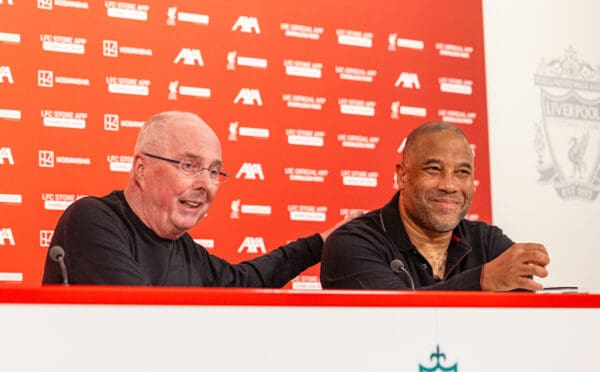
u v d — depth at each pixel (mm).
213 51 5285
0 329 2021
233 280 4082
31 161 4812
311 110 5504
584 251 6188
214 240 5207
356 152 5598
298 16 5531
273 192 5363
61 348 2062
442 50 5902
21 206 4777
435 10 5906
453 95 5898
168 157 3756
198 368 2164
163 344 2143
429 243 4285
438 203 4191
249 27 5395
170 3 5199
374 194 5617
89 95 4957
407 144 4352
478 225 4496
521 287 3227
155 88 5117
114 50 5039
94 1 5016
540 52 6203
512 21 6156
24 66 4840
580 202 6219
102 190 4945
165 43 5168
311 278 5418
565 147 6203
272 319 2246
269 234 5336
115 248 3473
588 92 6316
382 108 5691
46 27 4902
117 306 2119
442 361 2404
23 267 4762
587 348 2600
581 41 6332
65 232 3516
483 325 2471
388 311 2365
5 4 4832
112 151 4984
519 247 3273
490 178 5938
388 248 4156
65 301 2078
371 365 2326
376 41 5723
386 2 5777
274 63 5438
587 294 2631
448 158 4211
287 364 2244
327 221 5477
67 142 4891
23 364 2029
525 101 6117
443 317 2426
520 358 2502
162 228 3764
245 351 2209
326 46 5586
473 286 3322
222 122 5277
